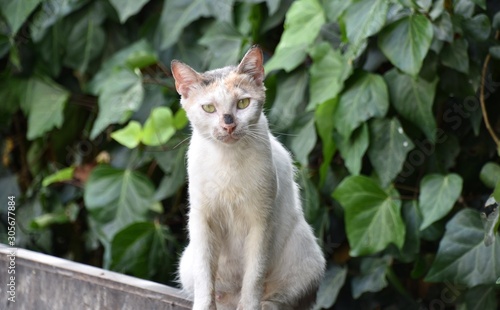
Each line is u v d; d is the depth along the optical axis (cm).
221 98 396
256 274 399
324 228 548
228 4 556
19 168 673
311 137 520
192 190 406
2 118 638
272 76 548
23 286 457
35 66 629
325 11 513
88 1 614
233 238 416
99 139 634
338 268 546
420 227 496
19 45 630
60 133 641
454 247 480
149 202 567
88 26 615
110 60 598
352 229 501
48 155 655
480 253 477
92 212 566
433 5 489
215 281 419
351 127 497
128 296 409
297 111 539
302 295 423
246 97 399
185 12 571
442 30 479
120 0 579
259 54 408
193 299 400
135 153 592
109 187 571
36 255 457
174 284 559
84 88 602
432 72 494
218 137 390
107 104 564
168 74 586
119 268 546
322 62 512
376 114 494
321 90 508
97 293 422
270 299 419
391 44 476
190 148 414
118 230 562
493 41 506
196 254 402
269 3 540
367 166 536
